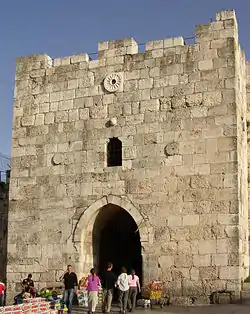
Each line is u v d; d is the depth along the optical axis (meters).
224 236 24.30
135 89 27.53
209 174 25.16
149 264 25.31
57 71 29.59
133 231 33.25
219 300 23.67
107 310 23.08
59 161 28.33
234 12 26.66
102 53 28.72
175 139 26.14
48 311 21.34
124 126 27.31
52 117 29.09
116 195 26.72
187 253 24.78
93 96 28.39
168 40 27.42
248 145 29.34
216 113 25.67
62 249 27.28
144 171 26.41
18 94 30.23
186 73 26.67
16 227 28.52
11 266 28.14
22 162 29.20
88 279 23.27
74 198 27.61
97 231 28.48
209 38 26.64
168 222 25.42
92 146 27.81
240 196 25.22
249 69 30.39
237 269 23.78
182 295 24.45
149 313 22.22
